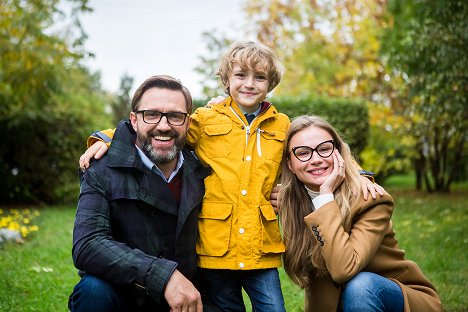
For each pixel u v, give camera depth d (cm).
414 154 1220
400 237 636
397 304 261
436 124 972
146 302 261
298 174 285
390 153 1227
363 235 267
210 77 1300
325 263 271
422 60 686
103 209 254
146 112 262
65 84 1106
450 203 975
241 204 283
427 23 675
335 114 948
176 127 264
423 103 804
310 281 284
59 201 1072
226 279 289
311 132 283
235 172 286
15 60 877
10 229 628
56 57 894
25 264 492
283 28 1466
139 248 258
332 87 1341
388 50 851
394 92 1195
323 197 271
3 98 955
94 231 248
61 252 540
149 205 261
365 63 1277
